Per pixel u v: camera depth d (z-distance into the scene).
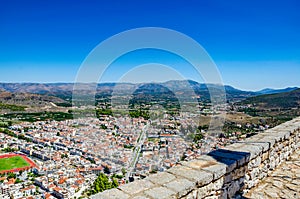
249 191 3.75
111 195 2.41
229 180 3.26
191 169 3.06
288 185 3.95
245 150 3.88
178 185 2.60
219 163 3.27
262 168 4.18
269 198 3.52
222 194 3.13
